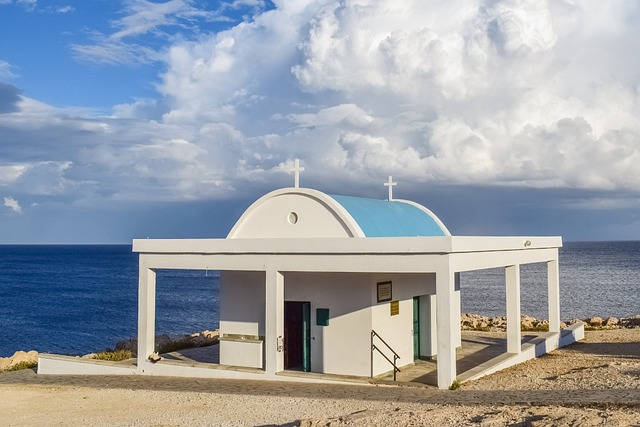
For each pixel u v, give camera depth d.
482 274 143.25
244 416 13.84
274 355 18.50
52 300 79.44
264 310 19.97
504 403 13.18
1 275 132.00
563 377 16.50
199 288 106.75
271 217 20.33
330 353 19.14
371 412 12.55
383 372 19.14
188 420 13.74
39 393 17.88
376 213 20.98
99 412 15.02
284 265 18.34
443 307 16.12
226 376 19.23
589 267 143.00
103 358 24.45
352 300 18.89
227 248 19.19
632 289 82.06
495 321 35.59
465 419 11.30
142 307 20.70
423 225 22.81
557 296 25.00
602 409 11.83
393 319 19.89
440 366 16.22
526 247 21.39
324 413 13.60
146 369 20.58
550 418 10.48
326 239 17.64
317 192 19.56
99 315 63.91
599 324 35.53
